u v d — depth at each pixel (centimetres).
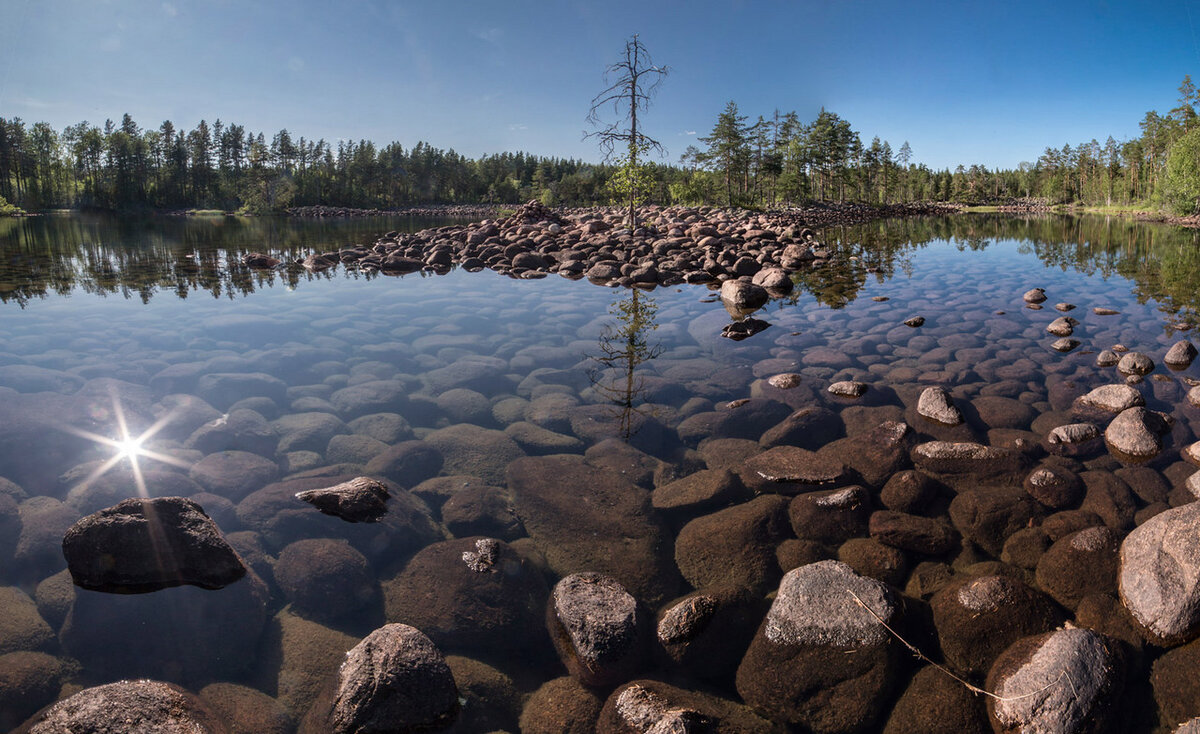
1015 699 283
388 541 419
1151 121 6788
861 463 517
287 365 789
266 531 425
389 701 279
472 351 880
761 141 5159
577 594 350
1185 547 338
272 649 330
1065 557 382
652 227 2614
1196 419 589
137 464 499
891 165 8169
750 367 807
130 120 8438
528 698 308
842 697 298
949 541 414
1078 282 1491
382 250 2294
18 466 493
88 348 850
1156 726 281
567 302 1296
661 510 461
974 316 1099
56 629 336
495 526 439
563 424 615
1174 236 2869
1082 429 554
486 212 8288
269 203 7988
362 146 9688
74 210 7075
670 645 329
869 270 1794
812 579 352
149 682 284
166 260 2044
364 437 574
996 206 9169
